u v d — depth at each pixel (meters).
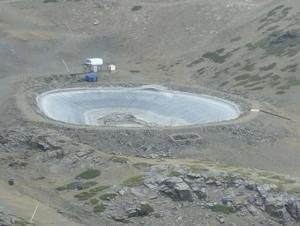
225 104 120.44
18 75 143.00
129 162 84.12
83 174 82.00
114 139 97.25
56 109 117.44
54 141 91.38
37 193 77.19
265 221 71.50
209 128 102.81
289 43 142.50
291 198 73.38
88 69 147.88
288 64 134.62
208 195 74.56
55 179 82.00
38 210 69.62
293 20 151.25
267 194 74.19
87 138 97.38
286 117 113.50
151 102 126.75
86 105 124.19
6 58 152.75
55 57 159.00
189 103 123.19
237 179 77.06
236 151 97.81
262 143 101.25
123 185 76.50
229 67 143.12
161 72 149.75
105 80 141.62
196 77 143.62
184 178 76.75
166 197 74.12
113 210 71.62
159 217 70.75
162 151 95.56
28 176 83.12
